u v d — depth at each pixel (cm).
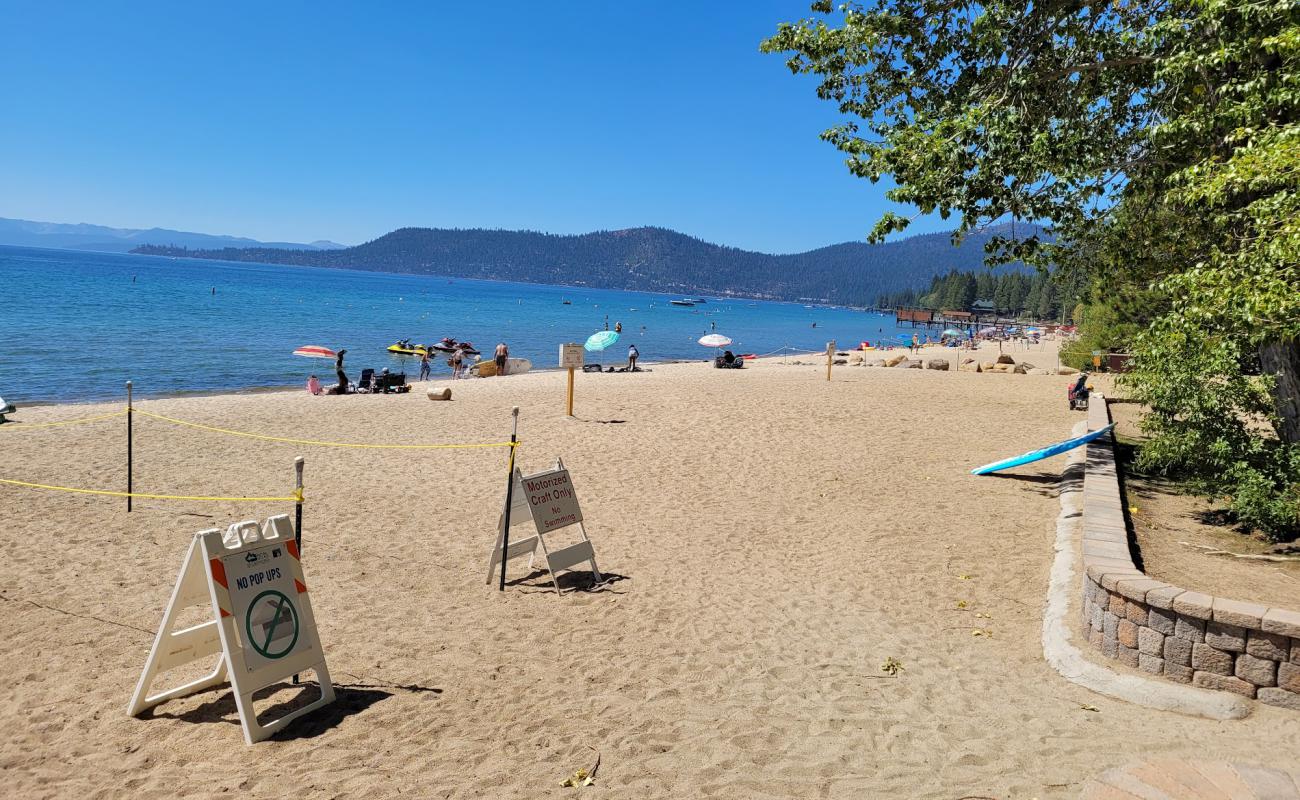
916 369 3581
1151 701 532
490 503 1104
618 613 714
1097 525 766
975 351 5978
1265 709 516
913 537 976
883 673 593
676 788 426
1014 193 1063
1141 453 1195
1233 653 529
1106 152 1104
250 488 1150
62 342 3769
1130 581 581
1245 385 995
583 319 10212
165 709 512
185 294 9131
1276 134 739
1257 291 729
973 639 668
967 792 419
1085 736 485
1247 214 862
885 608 742
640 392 2286
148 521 955
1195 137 982
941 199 1078
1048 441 1616
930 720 512
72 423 1633
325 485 1178
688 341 7362
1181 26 950
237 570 495
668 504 1127
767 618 710
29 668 560
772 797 417
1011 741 479
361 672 575
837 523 1042
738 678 580
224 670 533
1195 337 949
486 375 3253
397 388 2505
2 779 420
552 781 431
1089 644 617
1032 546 935
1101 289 1357
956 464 1407
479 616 696
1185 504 1063
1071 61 1103
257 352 3925
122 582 743
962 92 1207
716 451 1490
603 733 489
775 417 1855
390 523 990
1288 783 414
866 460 1432
